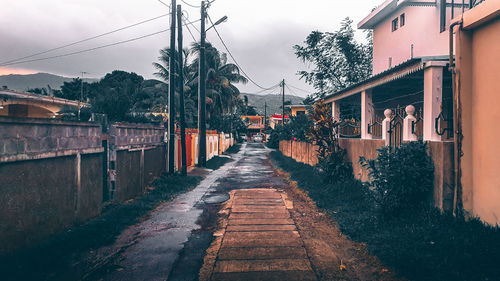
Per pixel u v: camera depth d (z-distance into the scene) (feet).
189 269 13.60
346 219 20.26
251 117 238.89
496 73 15.56
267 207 25.46
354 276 12.86
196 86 105.60
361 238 16.80
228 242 16.94
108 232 18.07
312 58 74.49
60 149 16.93
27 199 14.46
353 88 33.99
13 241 13.56
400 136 22.81
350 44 71.15
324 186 31.81
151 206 25.39
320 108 35.50
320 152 35.83
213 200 28.53
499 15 15.19
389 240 15.30
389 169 19.01
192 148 57.82
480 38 16.80
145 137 32.22
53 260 13.33
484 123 16.37
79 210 19.03
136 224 20.52
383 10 42.34
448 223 16.29
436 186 17.88
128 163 27.20
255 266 13.80
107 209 22.90
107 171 24.18
